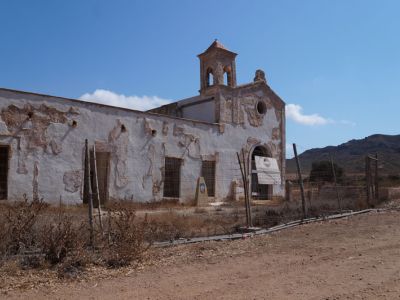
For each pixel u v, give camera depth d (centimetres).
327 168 4422
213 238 1084
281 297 588
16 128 1761
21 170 1766
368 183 2023
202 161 2522
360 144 10706
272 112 3072
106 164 2078
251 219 1405
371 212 1723
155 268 782
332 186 2675
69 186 1905
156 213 1722
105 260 816
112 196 2058
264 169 2772
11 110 1753
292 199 2744
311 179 4062
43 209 1137
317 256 873
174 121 2375
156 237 1069
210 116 2742
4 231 844
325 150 10969
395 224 1340
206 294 610
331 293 604
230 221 1493
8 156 1739
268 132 3014
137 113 2194
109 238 907
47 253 792
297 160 1528
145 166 2208
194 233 1202
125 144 2128
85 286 662
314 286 643
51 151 1858
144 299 591
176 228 1249
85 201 2128
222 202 2552
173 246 991
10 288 643
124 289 644
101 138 2036
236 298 588
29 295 612
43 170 1828
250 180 2812
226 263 822
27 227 887
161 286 659
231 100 2766
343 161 7750
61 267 754
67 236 818
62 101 1908
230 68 2872
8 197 1720
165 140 2316
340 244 1006
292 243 1041
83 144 1964
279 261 834
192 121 2477
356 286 636
